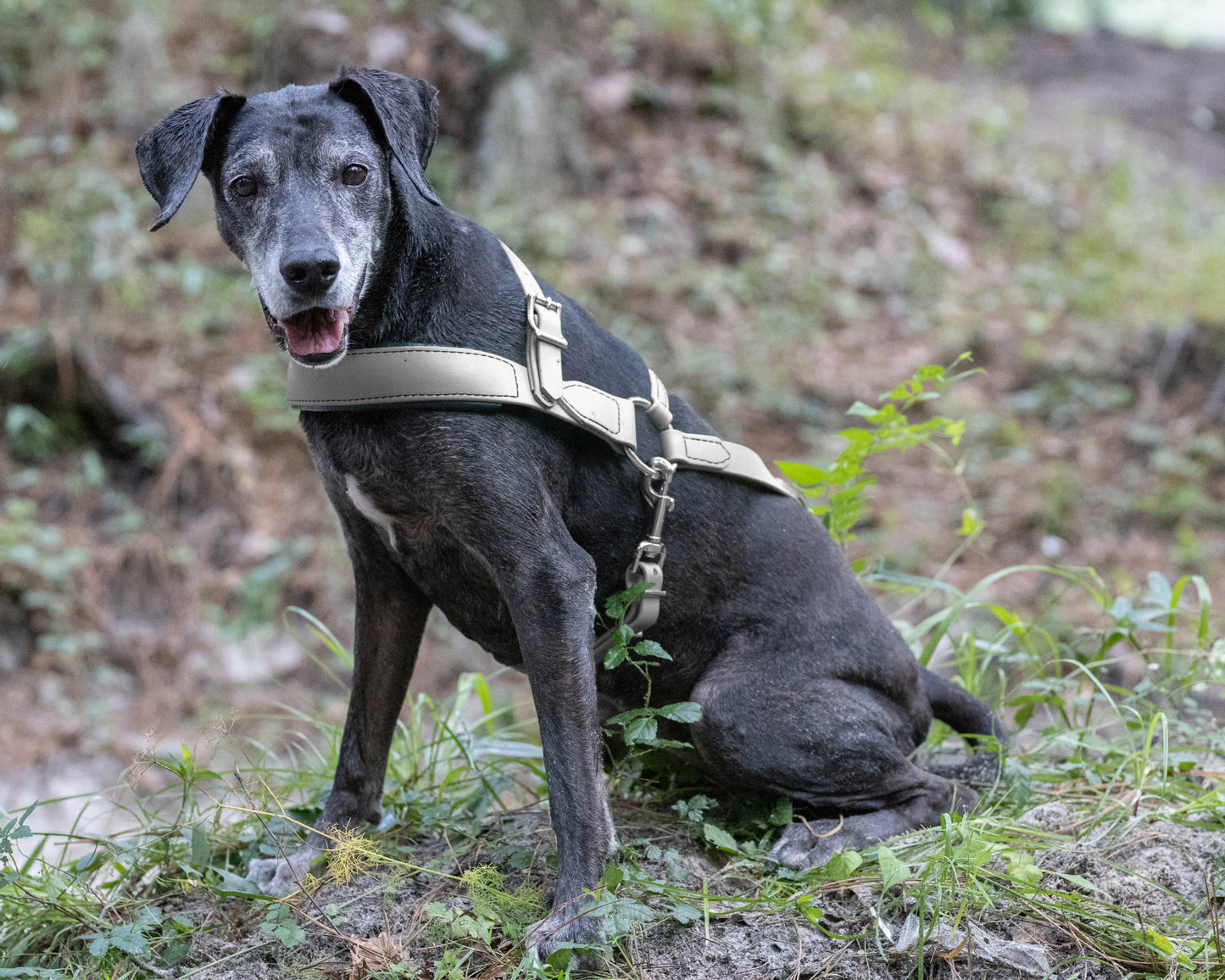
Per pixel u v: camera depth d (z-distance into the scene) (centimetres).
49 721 580
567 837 253
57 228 739
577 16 964
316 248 238
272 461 714
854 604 299
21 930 266
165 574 653
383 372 255
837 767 284
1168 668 367
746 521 296
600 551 284
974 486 728
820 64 1088
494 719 439
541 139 893
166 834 293
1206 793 306
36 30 856
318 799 318
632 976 241
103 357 709
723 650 294
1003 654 374
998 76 1297
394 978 240
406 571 289
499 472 256
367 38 896
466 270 268
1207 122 1257
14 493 671
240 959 253
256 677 617
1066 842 281
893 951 246
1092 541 693
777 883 268
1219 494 731
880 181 980
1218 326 836
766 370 793
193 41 886
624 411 278
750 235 898
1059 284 921
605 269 841
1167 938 234
